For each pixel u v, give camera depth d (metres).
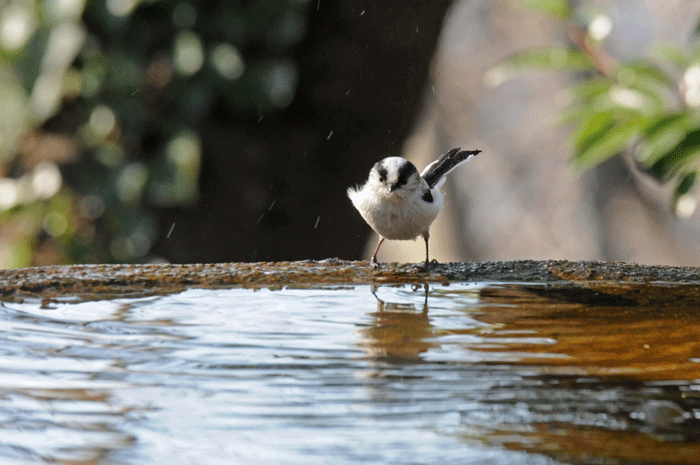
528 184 19.20
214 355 5.19
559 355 5.21
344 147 14.61
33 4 12.69
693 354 5.23
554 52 8.23
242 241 14.51
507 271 8.27
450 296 7.36
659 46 7.88
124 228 13.63
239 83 13.40
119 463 3.48
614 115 7.50
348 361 5.06
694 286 7.77
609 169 17.91
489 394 4.36
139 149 13.55
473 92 20.33
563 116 7.90
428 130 21.73
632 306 6.91
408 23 13.66
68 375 4.71
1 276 7.55
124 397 4.30
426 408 4.12
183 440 3.72
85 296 7.18
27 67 12.73
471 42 20.59
